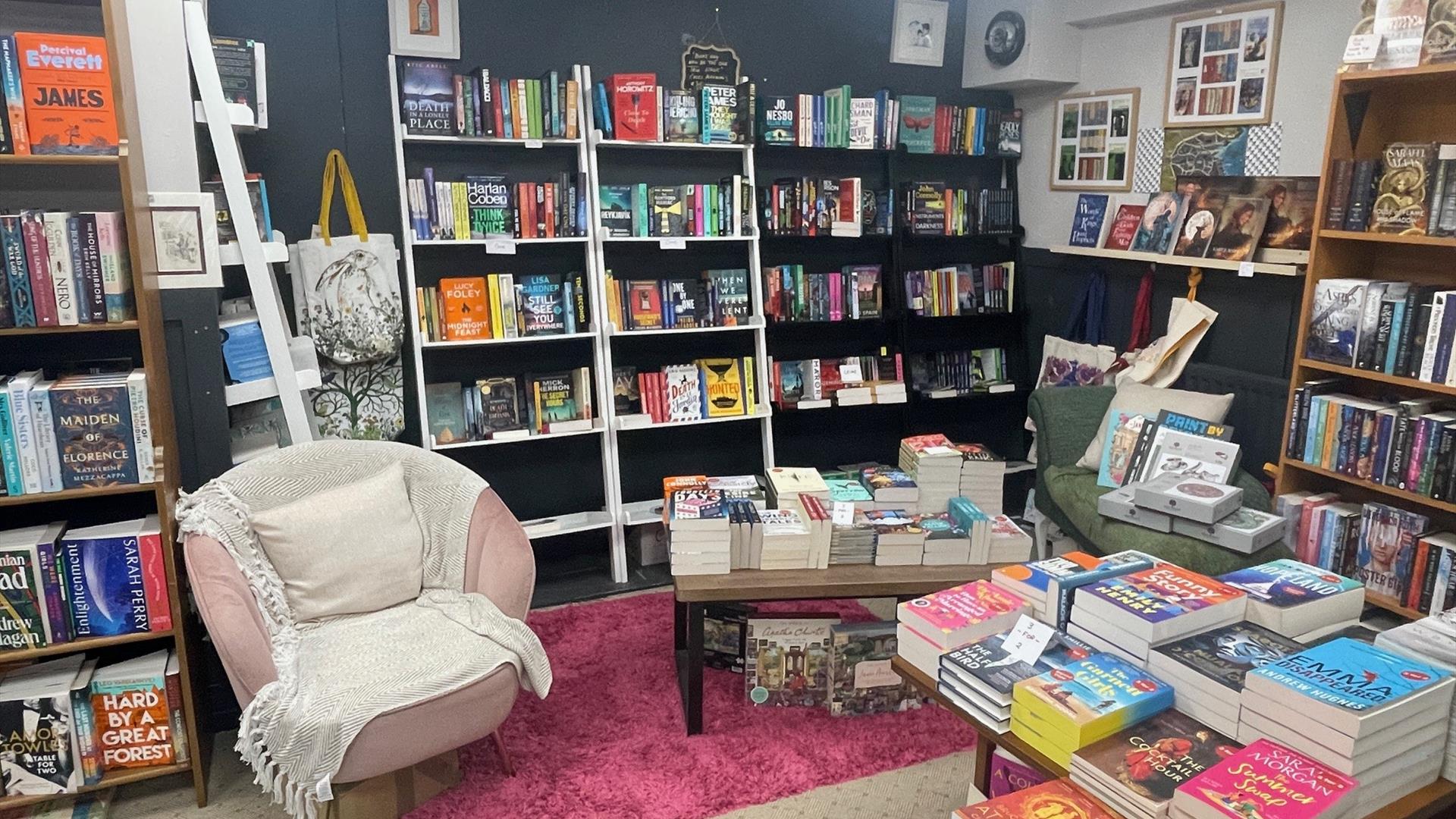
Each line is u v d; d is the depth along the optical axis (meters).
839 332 4.58
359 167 3.59
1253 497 3.31
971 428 4.95
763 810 2.48
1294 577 2.11
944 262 4.79
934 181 4.65
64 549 2.38
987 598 2.14
